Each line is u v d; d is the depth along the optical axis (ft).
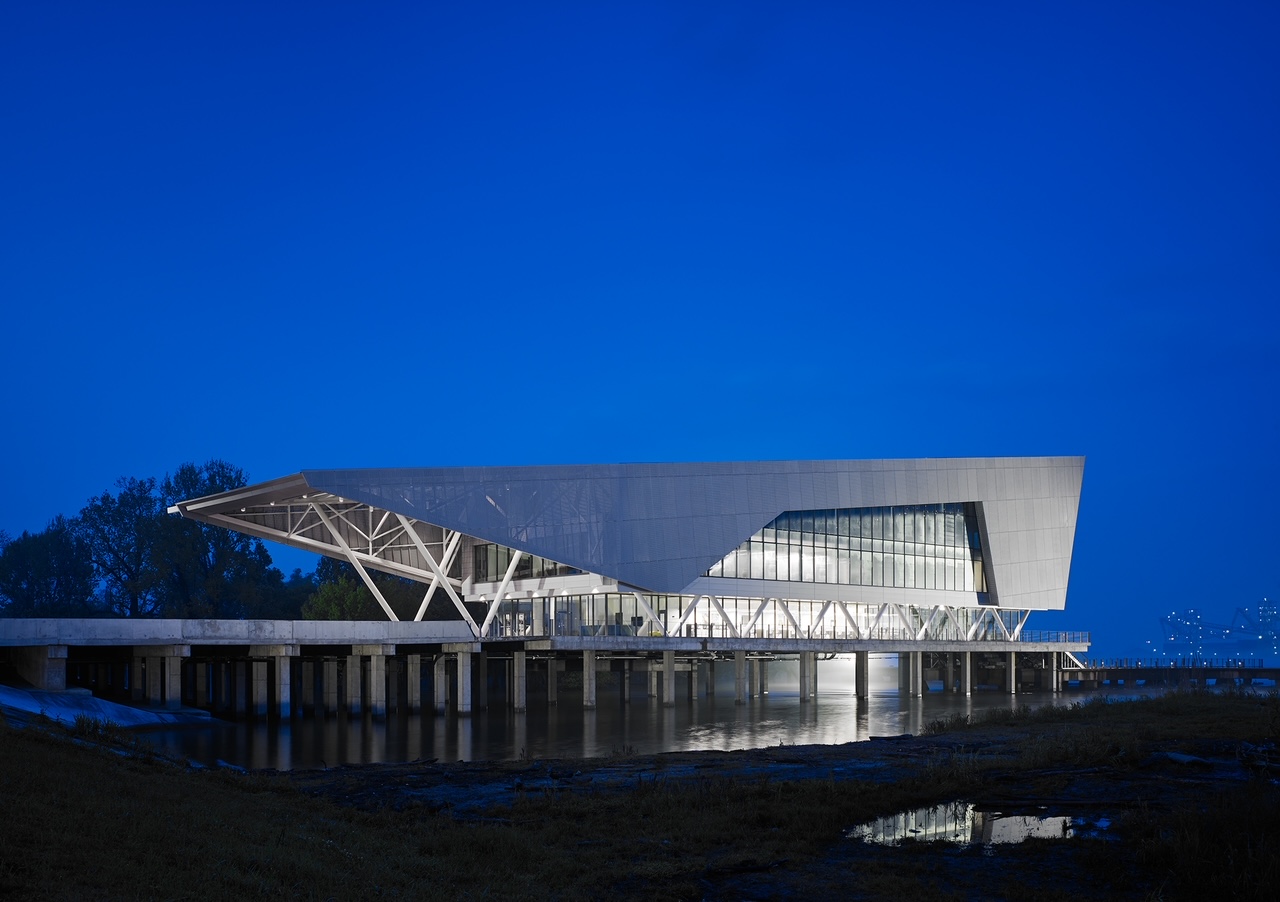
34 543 364.38
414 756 125.80
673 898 54.03
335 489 177.78
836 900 54.03
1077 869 58.95
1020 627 294.46
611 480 204.74
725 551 218.18
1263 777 81.35
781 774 90.12
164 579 308.19
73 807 53.72
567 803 75.51
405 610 277.64
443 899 51.19
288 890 48.06
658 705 222.69
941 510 271.28
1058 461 290.76
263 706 175.42
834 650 236.43
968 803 76.74
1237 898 52.39
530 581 220.02
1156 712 137.18
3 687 141.59
